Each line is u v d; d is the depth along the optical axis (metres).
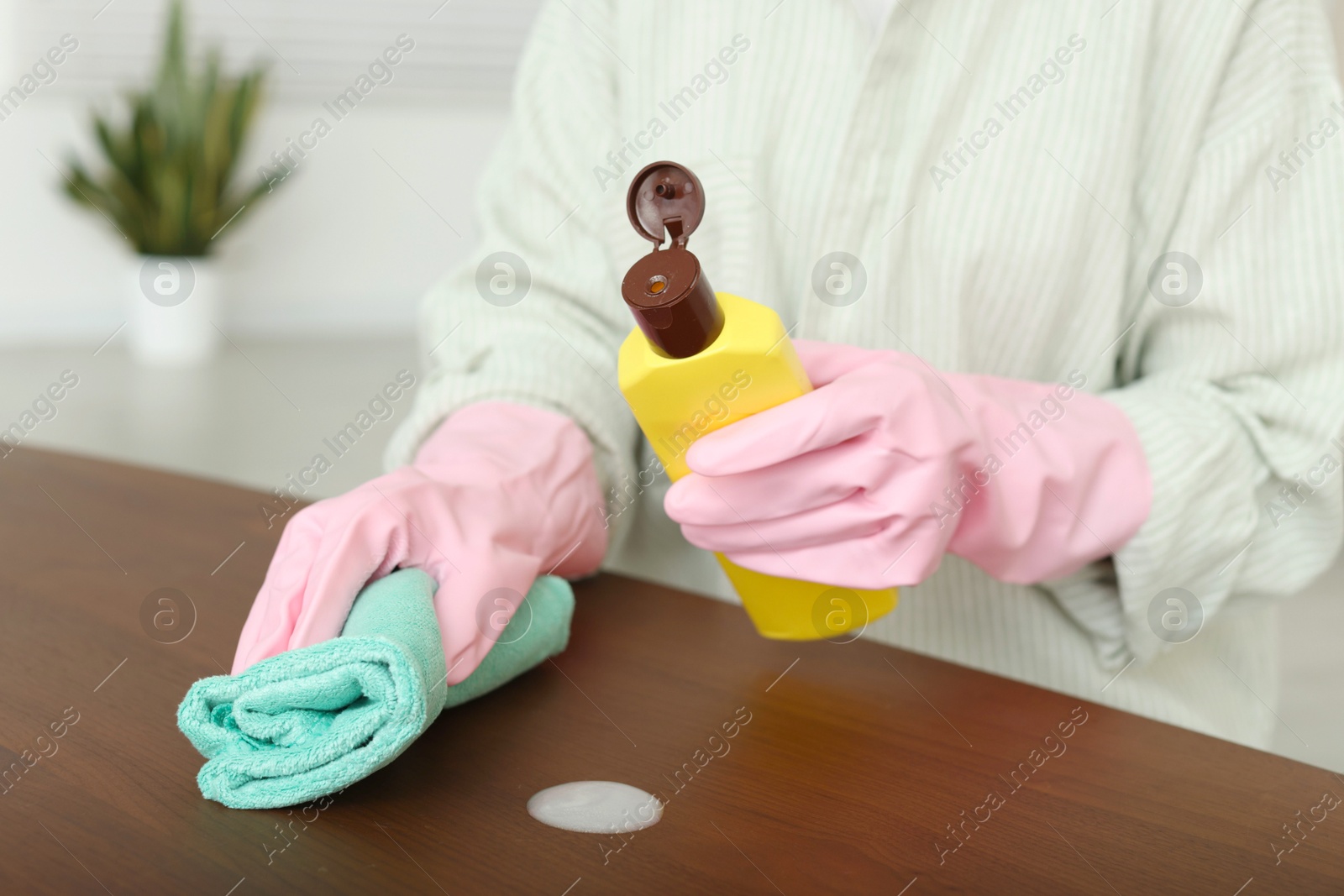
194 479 0.85
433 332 0.78
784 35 0.76
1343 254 0.66
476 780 0.43
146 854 0.37
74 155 3.53
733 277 0.74
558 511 0.59
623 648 0.57
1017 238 0.71
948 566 0.73
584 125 0.82
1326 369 0.66
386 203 3.95
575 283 0.76
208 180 3.59
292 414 2.99
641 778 0.44
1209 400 0.67
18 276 3.59
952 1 0.70
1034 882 0.37
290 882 0.36
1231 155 0.68
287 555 0.48
